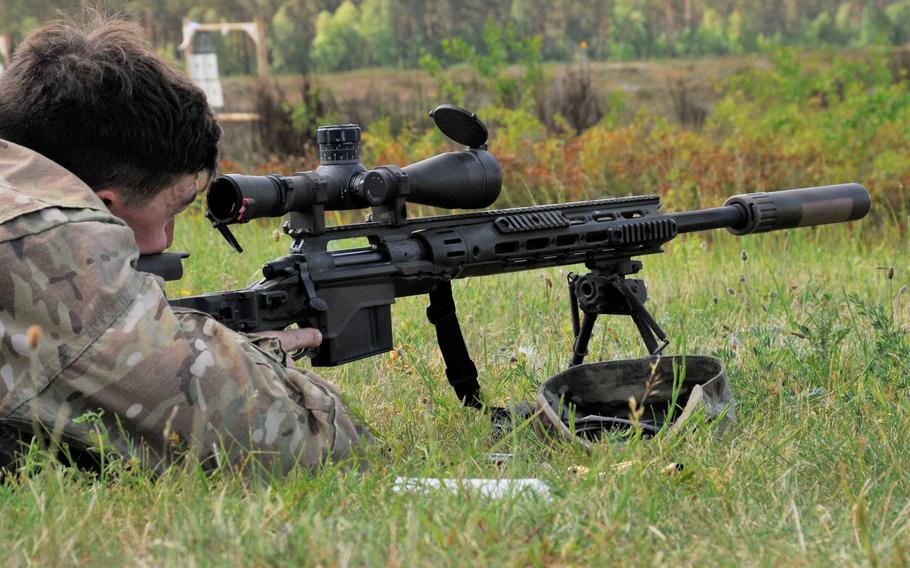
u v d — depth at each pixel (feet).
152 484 8.21
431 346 15.01
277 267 9.36
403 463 9.16
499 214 10.89
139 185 8.69
